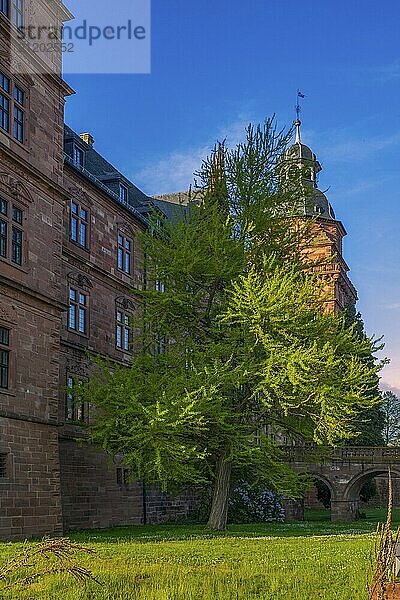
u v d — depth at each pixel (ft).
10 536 80.28
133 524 130.11
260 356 93.81
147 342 103.14
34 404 87.81
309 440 102.78
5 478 80.84
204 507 146.61
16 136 89.92
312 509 233.76
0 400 81.46
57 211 96.89
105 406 90.63
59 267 96.32
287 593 42.52
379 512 221.25
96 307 124.47
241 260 98.37
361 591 42.55
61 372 111.96
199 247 97.71
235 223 102.01
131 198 154.92
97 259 125.59
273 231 102.78
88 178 122.42
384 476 202.80
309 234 106.73
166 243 101.35
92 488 117.50
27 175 90.33
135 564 54.85
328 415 90.27
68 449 111.96
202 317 99.96
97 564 53.78
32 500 84.74
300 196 107.45
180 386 87.56
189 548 69.72
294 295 91.20
